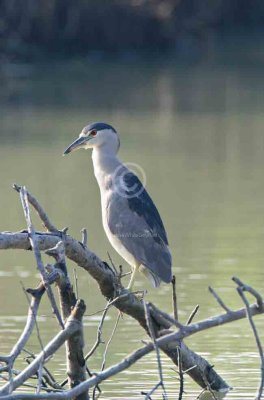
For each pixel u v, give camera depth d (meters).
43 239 8.74
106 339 11.38
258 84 34.94
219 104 30.67
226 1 48.84
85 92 32.72
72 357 8.95
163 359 10.84
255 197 18.62
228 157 22.45
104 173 10.65
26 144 23.67
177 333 7.86
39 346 11.09
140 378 10.25
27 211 8.52
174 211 17.56
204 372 9.83
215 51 44.72
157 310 7.82
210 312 12.20
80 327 8.29
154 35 43.66
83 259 9.05
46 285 8.14
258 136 25.25
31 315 8.02
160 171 20.88
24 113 28.44
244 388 9.95
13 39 41.44
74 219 16.81
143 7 43.38
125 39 43.19
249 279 13.55
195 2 46.06
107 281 9.30
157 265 10.20
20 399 7.69
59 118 27.50
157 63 41.09
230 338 11.40
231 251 15.02
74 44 42.34
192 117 28.28
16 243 8.59
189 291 13.09
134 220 10.30
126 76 37.19
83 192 18.88
